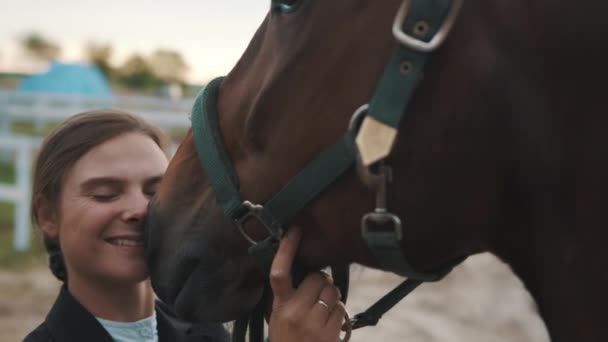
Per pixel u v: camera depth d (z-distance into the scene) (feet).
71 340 6.03
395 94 4.41
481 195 4.47
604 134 4.25
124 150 6.20
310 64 4.73
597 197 4.29
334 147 4.68
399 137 4.46
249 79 5.12
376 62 4.53
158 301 6.88
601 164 4.26
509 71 4.32
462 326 18.75
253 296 5.46
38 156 6.53
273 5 4.97
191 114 5.47
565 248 4.42
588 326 4.42
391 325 18.21
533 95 4.31
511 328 18.75
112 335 6.22
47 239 6.58
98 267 6.11
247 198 5.09
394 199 4.54
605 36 4.21
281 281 4.95
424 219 4.54
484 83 4.33
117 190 6.15
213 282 5.34
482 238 4.64
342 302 5.48
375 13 4.56
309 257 5.08
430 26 4.38
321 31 4.71
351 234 4.79
